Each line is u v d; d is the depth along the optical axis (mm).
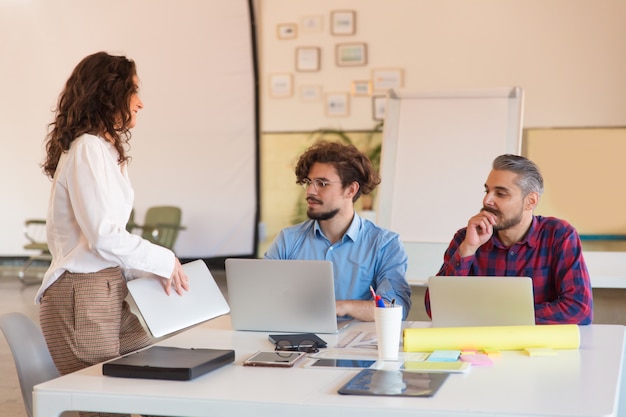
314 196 2865
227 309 2604
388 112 5469
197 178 9609
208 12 9352
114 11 9477
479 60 8789
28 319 2539
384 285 2830
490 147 5266
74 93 2436
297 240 3020
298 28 9250
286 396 1773
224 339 2498
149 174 9672
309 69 9242
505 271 2820
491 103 5320
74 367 2441
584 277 2672
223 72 9430
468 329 2221
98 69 2445
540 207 8492
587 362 2053
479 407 1646
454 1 8812
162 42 9461
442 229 5219
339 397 1751
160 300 2418
